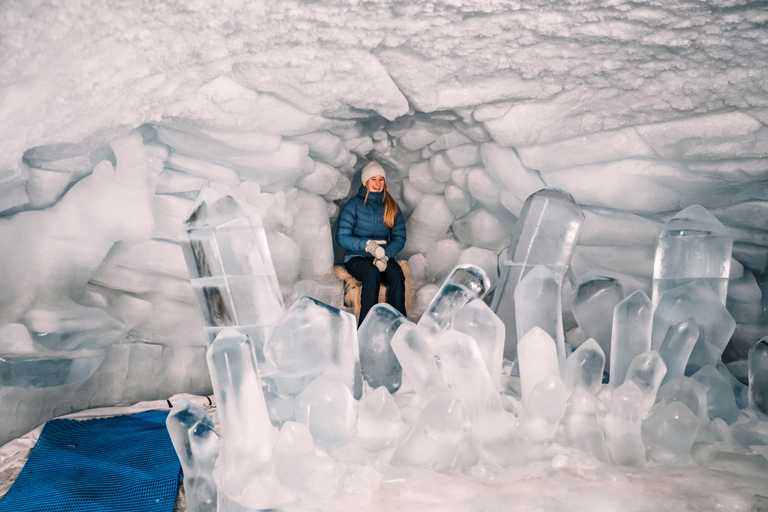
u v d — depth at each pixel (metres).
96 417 2.21
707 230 2.13
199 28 1.79
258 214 1.90
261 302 1.80
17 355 1.85
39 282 2.01
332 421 1.53
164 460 1.76
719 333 1.94
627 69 2.20
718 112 2.28
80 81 1.69
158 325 2.60
